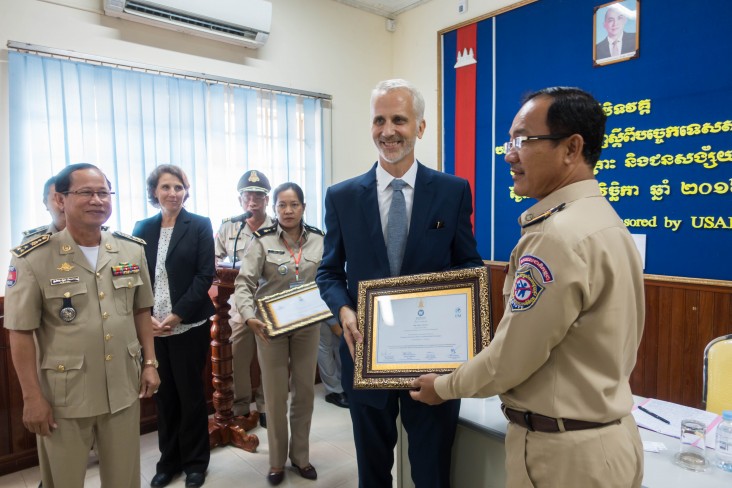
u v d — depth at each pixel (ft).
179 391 7.19
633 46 9.07
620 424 2.87
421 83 13.34
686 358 8.59
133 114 9.45
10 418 7.78
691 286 8.48
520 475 2.98
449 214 4.22
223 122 10.73
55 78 8.57
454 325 3.71
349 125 13.20
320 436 9.01
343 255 4.79
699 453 3.79
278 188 7.58
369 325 3.98
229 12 10.22
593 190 2.89
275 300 7.08
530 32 10.73
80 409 4.67
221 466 7.88
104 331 4.86
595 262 2.62
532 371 2.76
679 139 8.61
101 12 9.14
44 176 8.48
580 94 2.88
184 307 6.91
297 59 12.05
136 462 5.27
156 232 7.32
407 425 4.28
